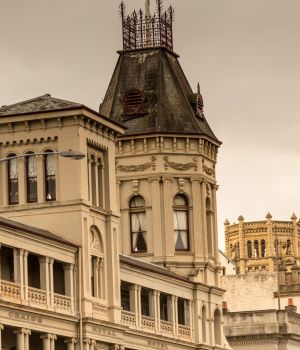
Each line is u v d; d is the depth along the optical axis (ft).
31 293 337.93
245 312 532.73
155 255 443.32
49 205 366.02
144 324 395.55
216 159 460.14
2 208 370.32
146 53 463.01
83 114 366.02
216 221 456.04
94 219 370.12
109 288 373.20
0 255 342.03
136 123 449.89
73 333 354.13
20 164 371.35
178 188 447.01
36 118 368.89
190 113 451.94
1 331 329.11
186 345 420.36
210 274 447.42
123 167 449.06
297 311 599.57
